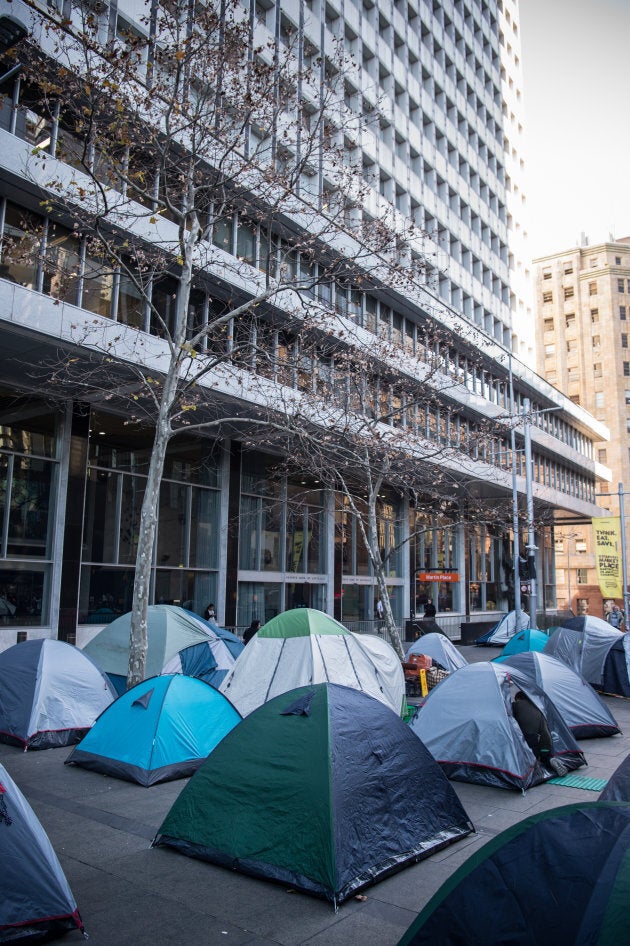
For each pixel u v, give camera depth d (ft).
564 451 153.99
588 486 182.80
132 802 25.40
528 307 153.17
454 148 123.65
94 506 63.82
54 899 15.57
